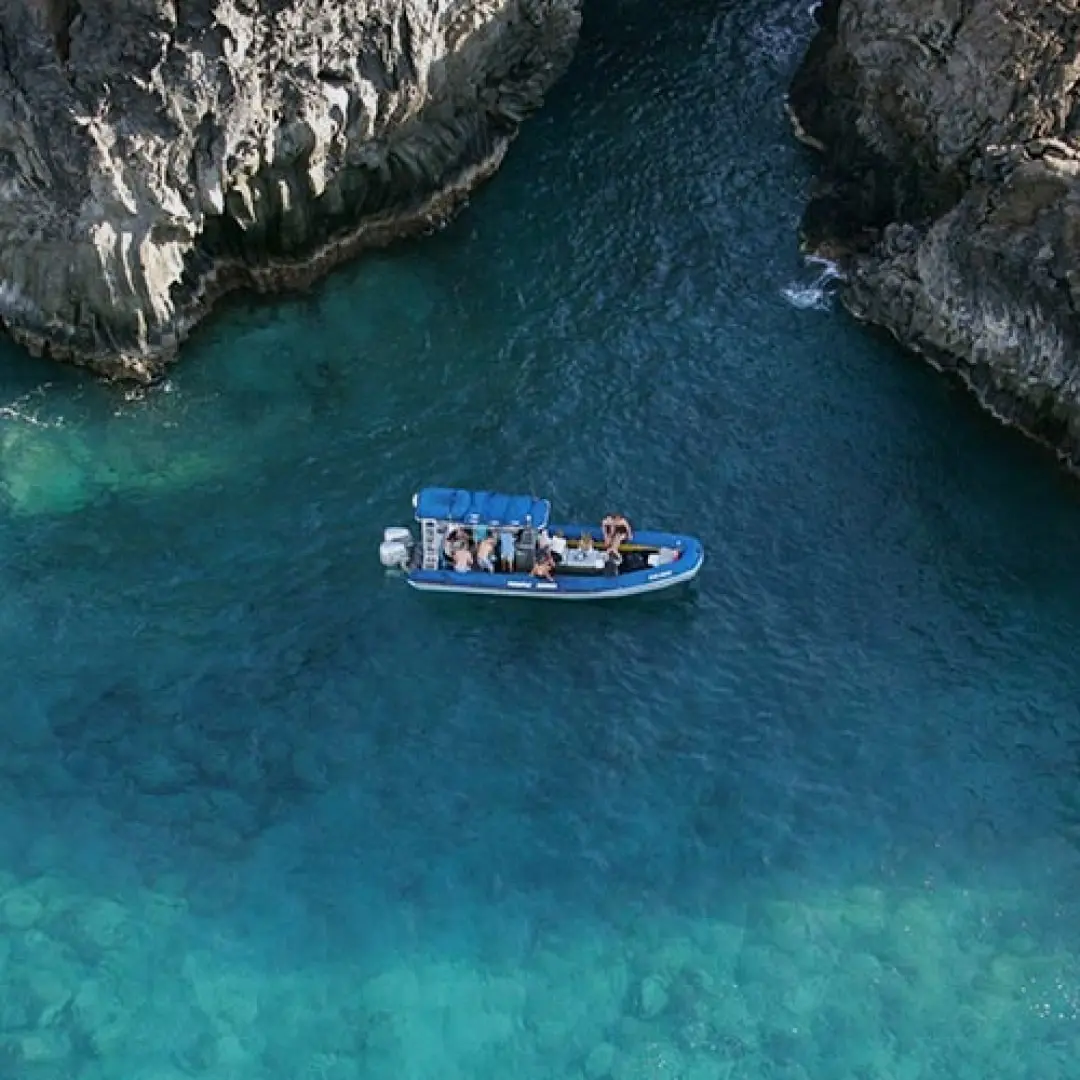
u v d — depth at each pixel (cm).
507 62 5581
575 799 3922
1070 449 4741
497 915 3697
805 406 4859
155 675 4094
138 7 4359
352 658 4178
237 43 4484
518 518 4312
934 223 5050
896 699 4159
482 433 4719
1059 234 4644
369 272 5184
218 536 4409
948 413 4872
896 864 3838
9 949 3584
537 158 5616
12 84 4422
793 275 5262
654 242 5344
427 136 5281
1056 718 4144
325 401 4775
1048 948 3703
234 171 4728
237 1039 3462
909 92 5178
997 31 4862
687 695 4153
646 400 4841
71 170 4497
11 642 4134
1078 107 4806
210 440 4641
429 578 4297
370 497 4531
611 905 3728
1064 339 4669
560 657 4228
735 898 3756
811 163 5659
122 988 3534
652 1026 3528
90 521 4412
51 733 3966
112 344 4734
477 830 3847
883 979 3631
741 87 5944
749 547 4488
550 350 4972
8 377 4734
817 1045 3516
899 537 4538
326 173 4981
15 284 4700
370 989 3556
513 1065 3453
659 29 6188
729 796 3944
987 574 4459
